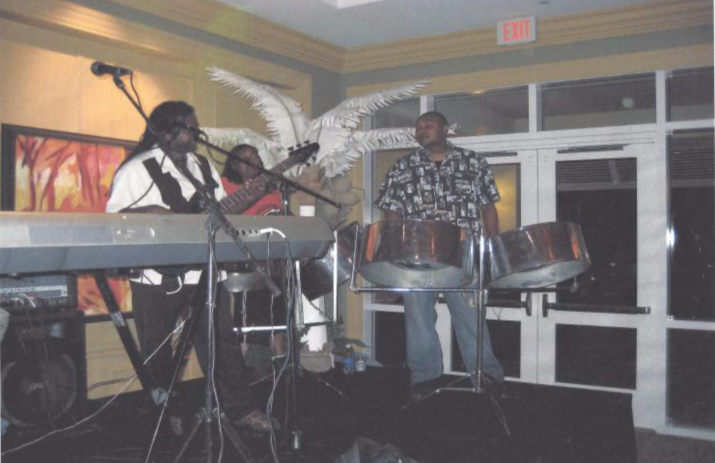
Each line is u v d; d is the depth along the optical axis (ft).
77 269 5.69
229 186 12.23
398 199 11.64
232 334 7.93
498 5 13.85
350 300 17.07
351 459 7.26
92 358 11.76
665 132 14.07
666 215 14.12
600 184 14.73
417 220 8.07
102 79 12.04
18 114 10.77
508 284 9.38
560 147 15.03
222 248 6.55
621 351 14.57
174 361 6.74
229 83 13.38
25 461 7.18
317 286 10.32
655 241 14.24
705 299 13.96
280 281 8.75
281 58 15.44
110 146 12.13
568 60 14.65
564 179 15.07
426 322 10.82
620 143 14.48
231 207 7.97
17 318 8.61
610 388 14.62
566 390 11.11
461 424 8.98
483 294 8.60
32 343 8.68
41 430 8.48
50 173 11.16
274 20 14.60
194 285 7.72
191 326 6.70
